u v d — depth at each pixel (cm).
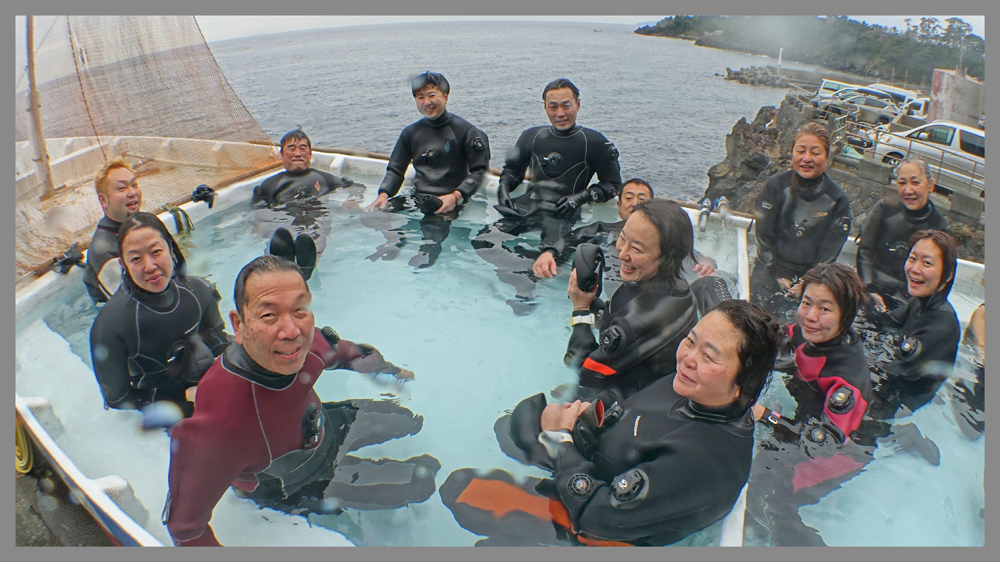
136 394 267
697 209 451
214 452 191
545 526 207
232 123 549
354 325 325
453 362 298
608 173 448
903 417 262
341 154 554
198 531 195
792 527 210
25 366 299
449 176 468
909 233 346
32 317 339
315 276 374
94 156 488
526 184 490
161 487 234
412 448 244
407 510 216
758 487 225
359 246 411
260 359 195
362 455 239
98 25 492
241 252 400
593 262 297
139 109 514
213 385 196
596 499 195
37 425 247
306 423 217
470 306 346
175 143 521
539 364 297
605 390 251
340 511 216
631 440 204
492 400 272
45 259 373
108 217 336
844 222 369
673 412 201
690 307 260
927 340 282
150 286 250
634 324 252
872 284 358
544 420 239
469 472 227
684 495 184
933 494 224
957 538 205
